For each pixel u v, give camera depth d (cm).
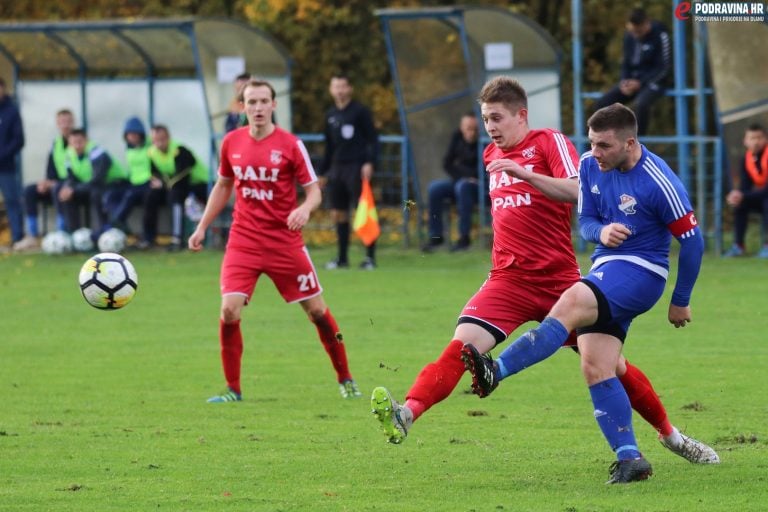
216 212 2652
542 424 2273
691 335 3347
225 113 5694
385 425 1731
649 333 3406
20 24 5594
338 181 4981
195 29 5459
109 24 5491
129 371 2938
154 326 3697
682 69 5106
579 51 5225
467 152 5378
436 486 1784
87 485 1809
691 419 2281
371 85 6962
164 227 5866
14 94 6031
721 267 4700
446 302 4062
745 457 1948
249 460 1983
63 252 5681
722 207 5234
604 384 1775
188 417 2380
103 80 5944
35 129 6050
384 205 6159
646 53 4862
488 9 5194
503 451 2038
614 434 1783
